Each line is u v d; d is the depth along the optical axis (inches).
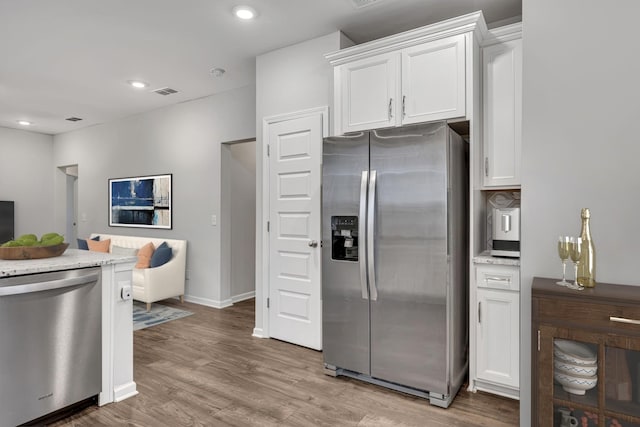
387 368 98.2
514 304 92.9
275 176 137.5
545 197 75.6
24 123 239.1
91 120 232.4
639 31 68.1
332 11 111.5
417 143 93.0
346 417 86.4
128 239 211.6
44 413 81.1
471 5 109.3
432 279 91.4
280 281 136.2
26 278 78.2
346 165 104.0
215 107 184.4
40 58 142.1
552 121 74.9
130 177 222.1
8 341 76.2
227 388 100.6
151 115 210.8
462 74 97.4
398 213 95.7
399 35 104.0
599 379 62.0
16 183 254.7
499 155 102.1
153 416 86.7
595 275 69.9
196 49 135.9
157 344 133.4
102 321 91.9
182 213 197.8
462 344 103.7
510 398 95.2
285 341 135.2
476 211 102.3
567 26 73.5
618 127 69.7
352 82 114.6
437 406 91.4
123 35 124.3
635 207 68.5
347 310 104.3
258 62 141.8
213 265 185.5
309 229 128.4
